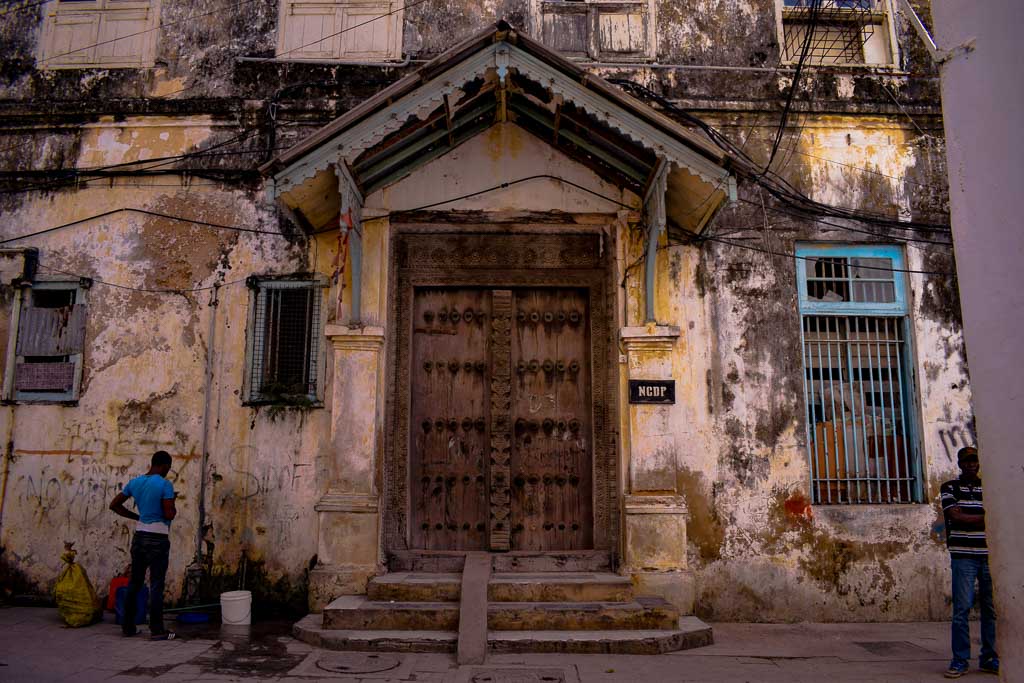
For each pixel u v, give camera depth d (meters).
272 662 5.54
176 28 8.10
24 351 7.60
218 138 7.82
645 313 7.28
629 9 8.10
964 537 5.46
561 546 7.48
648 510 6.91
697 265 7.61
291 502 7.20
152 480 6.40
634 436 7.07
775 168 7.82
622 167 7.23
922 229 7.79
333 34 8.03
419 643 5.89
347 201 6.60
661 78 7.90
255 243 7.62
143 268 7.64
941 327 7.66
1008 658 2.96
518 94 7.07
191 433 7.35
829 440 7.55
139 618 6.78
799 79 7.97
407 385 7.57
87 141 7.86
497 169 7.63
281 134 7.80
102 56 8.10
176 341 7.51
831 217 7.75
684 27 8.06
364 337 7.15
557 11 8.09
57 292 7.74
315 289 7.55
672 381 7.16
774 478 7.31
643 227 7.43
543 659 5.71
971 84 3.26
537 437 7.64
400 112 6.30
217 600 7.08
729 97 7.89
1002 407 3.03
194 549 7.16
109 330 7.56
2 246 7.73
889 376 7.67
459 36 7.98
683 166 6.27
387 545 7.30
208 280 7.59
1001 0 3.15
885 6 8.23
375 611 6.20
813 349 7.68
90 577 7.18
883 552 7.25
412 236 7.79
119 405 7.43
